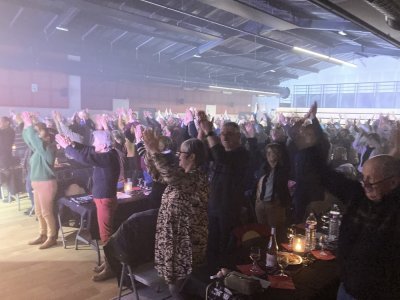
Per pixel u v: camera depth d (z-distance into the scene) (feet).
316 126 10.52
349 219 5.34
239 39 47.98
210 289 6.08
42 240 14.49
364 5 21.76
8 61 35.86
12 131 20.18
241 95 79.05
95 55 43.34
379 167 4.89
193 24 38.04
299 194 11.86
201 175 7.23
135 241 8.22
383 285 4.82
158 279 8.32
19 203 19.33
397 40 32.17
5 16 34.37
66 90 46.21
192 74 58.18
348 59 69.00
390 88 65.00
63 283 11.13
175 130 21.43
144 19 33.01
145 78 48.73
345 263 5.26
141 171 16.02
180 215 6.79
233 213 9.92
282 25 30.91
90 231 11.75
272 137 17.83
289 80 78.89
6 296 10.32
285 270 6.85
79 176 15.67
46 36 38.68
